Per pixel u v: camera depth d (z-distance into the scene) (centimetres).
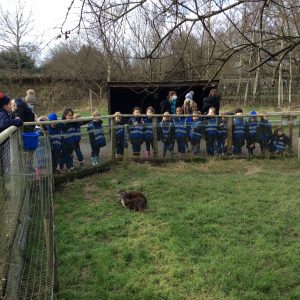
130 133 1133
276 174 1073
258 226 725
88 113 2950
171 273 567
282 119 1222
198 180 1005
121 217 766
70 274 569
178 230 700
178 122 1165
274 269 586
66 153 972
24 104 859
